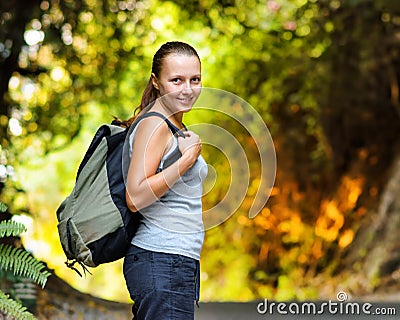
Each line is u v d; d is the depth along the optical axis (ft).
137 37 46.19
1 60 38.34
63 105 44.83
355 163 54.24
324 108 52.95
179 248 15.92
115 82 47.14
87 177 16.31
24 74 40.81
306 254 53.36
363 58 49.42
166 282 15.80
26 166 44.73
